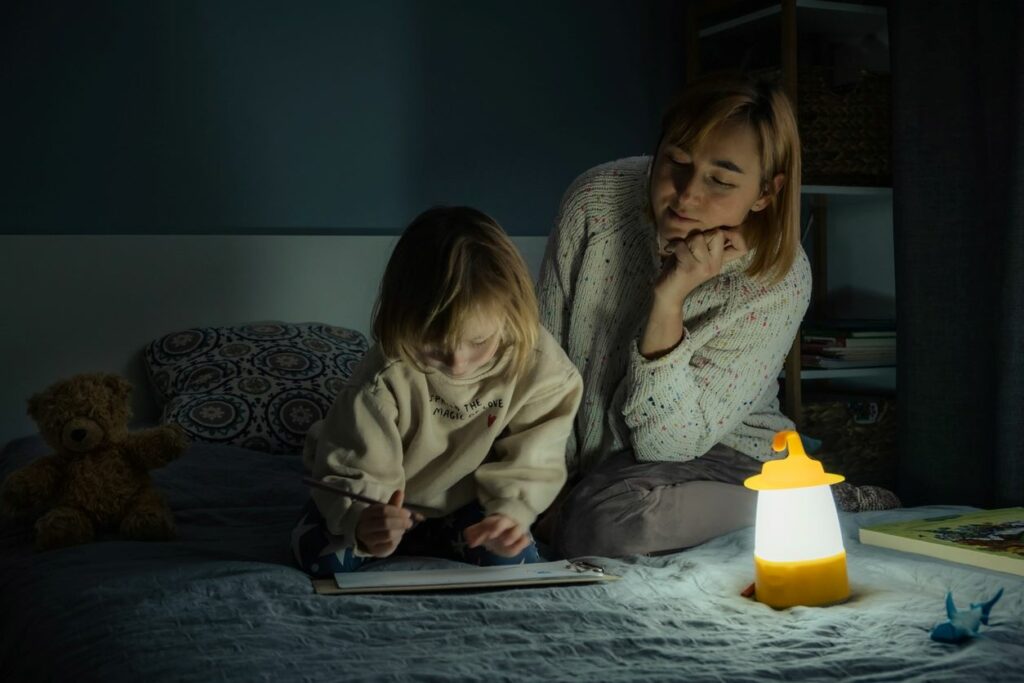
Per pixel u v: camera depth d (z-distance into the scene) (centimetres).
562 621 110
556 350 143
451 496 142
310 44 274
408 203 286
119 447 162
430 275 121
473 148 292
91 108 256
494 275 123
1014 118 227
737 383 165
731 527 155
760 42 304
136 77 259
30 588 132
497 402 137
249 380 229
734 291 164
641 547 150
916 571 126
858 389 313
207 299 260
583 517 154
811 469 120
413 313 121
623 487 155
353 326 273
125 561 138
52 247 246
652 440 162
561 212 180
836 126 282
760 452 177
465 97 291
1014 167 226
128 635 106
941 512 162
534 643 103
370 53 280
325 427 136
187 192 265
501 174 296
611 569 134
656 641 103
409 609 115
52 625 116
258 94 270
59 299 247
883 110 288
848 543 144
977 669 93
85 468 158
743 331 164
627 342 174
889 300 309
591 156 307
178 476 186
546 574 128
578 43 303
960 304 251
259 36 269
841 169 284
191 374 233
